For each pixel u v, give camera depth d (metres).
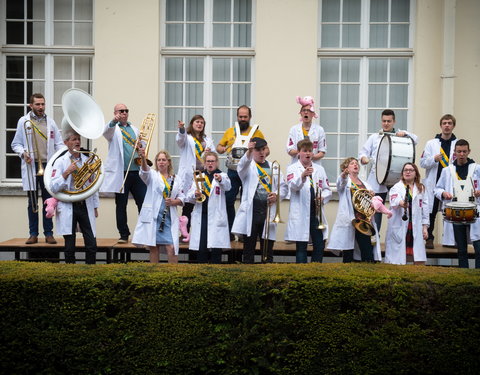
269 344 5.84
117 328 5.87
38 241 9.51
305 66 10.48
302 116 9.48
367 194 8.41
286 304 5.91
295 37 10.48
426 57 10.48
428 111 10.49
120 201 9.39
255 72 10.55
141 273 6.02
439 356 5.84
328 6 10.72
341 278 5.95
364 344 5.83
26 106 10.66
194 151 9.38
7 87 10.65
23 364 5.86
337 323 5.86
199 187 8.78
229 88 10.70
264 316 5.85
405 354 5.84
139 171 8.77
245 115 9.33
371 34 10.70
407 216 8.66
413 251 8.71
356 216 8.50
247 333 5.83
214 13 10.71
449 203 8.41
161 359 5.84
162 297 5.86
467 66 10.42
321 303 5.87
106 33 10.49
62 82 10.70
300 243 8.55
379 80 10.71
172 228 8.59
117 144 9.33
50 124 9.34
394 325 5.85
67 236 8.37
